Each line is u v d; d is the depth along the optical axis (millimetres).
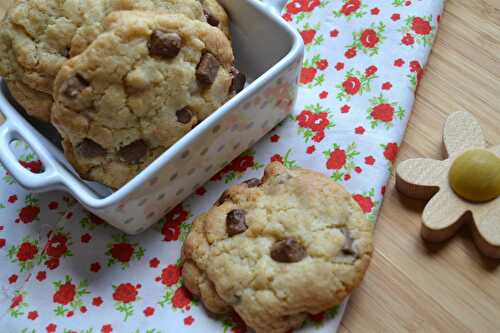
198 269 343
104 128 333
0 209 382
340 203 337
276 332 330
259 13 360
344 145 372
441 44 398
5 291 366
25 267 369
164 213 366
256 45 377
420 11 398
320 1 418
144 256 362
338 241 328
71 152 345
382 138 370
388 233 354
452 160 352
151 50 328
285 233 332
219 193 373
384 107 377
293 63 345
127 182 345
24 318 353
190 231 352
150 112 333
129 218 346
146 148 342
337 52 400
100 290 356
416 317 336
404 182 351
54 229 372
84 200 326
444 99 383
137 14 332
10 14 353
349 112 380
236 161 379
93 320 350
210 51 342
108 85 327
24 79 352
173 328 343
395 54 390
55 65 347
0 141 337
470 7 406
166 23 330
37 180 330
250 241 334
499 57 391
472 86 385
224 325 341
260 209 340
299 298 323
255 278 327
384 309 339
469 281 340
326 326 333
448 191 345
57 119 335
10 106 354
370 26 401
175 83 332
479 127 358
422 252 348
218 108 343
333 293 324
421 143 374
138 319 347
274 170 352
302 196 338
